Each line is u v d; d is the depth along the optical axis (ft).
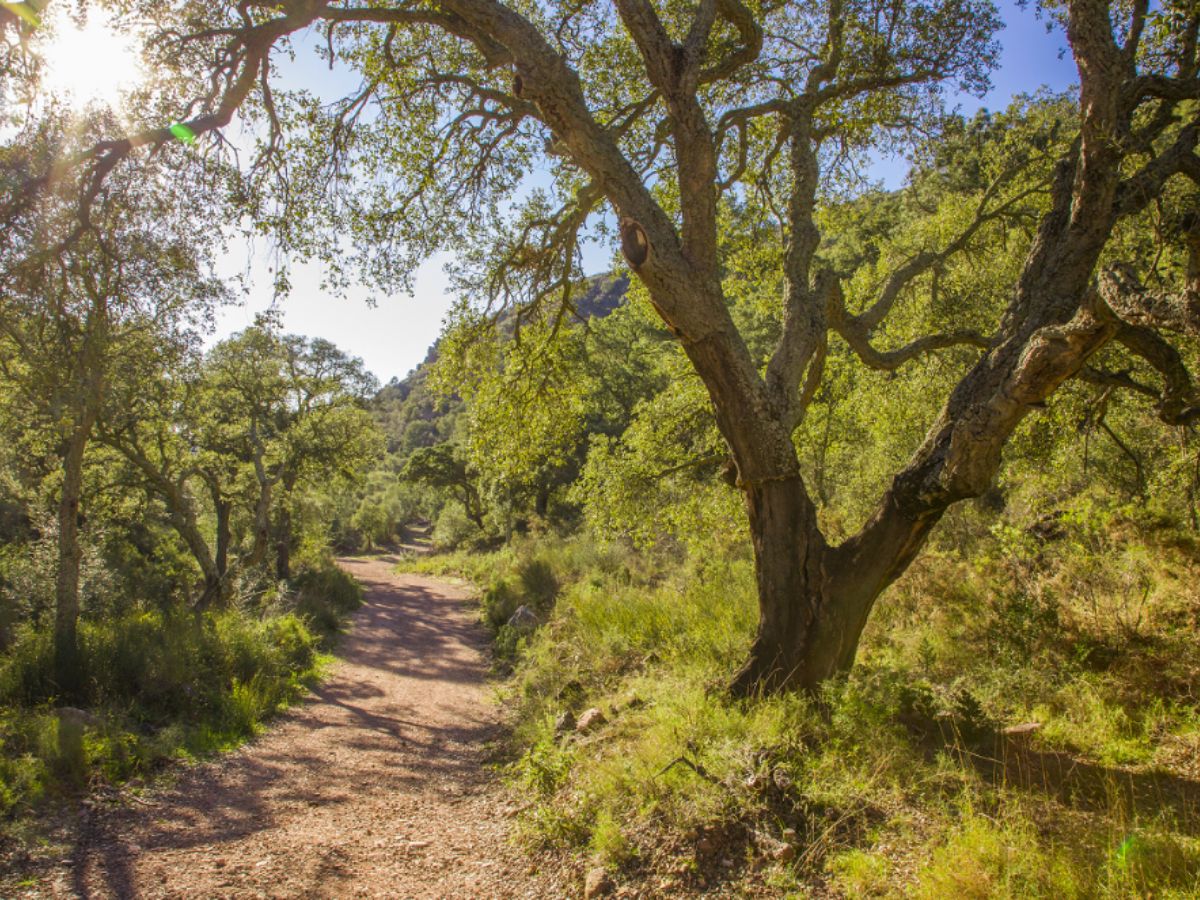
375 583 111.04
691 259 18.03
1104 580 24.23
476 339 29.58
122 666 30.73
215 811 19.84
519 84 17.81
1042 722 18.02
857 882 11.32
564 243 27.58
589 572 56.80
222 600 60.44
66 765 20.85
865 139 28.89
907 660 23.88
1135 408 26.53
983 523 37.63
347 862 15.61
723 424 19.10
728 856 12.96
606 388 89.51
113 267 23.80
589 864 13.94
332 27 23.08
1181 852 10.48
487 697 37.68
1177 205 19.21
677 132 18.08
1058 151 25.48
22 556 52.01
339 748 28.27
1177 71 19.07
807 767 14.90
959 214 30.86
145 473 59.62
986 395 16.55
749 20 21.38
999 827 11.91
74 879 14.23
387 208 27.48
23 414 34.04
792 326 20.70
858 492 43.06
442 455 150.92
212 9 22.45
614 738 20.45
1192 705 17.28
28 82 20.39
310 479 88.33
